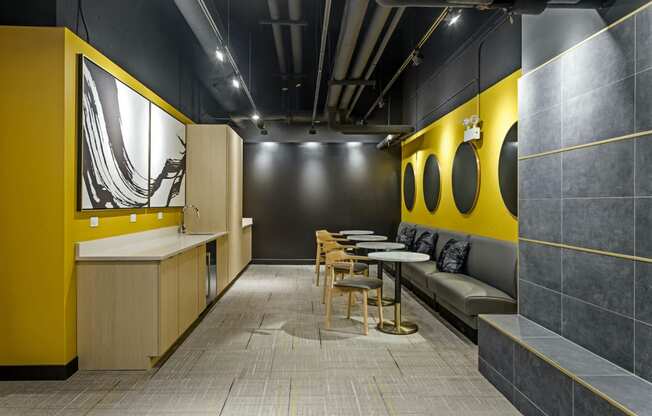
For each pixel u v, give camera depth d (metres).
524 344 2.80
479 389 3.16
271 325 4.79
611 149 2.55
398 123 9.32
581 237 2.81
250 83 8.74
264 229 9.39
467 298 4.12
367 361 3.70
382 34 7.25
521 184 3.58
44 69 3.21
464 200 5.77
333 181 9.41
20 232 3.23
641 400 2.00
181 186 5.92
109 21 3.98
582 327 2.77
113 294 3.45
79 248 3.41
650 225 2.26
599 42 2.65
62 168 3.23
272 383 3.24
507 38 4.62
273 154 9.39
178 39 5.94
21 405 2.87
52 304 3.25
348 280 4.71
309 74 8.97
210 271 5.41
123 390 3.10
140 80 4.68
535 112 3.38
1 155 3.21
